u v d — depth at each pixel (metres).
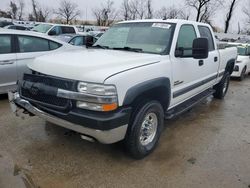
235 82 10.54
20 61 5.96
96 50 4.27
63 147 4.00
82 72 3.11
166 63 3.89
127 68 3.30
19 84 3.69
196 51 4.02
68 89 3.13
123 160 3.73
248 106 6.80
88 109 3.07
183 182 3.31
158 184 3.25
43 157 3.71
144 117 3.57
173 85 4.14
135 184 3.23
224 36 34.03
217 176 3.46
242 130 5.07
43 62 3.56
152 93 3.73
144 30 4.48
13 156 3.70
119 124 3.12
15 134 4.35
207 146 4.30
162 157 3.87
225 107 6.61
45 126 4.68
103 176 3.36
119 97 3.10
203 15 39.22
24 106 3.62
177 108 4.59
